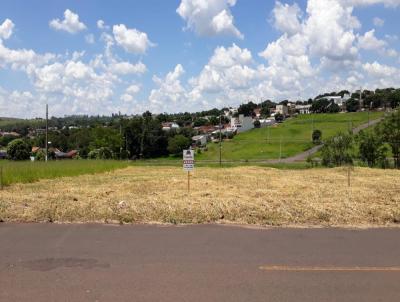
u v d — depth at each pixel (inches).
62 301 202.4
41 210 419.8
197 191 600.4
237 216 409.1
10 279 233.3
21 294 211.2
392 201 478.6
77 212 414.9
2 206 438.3
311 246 309.0
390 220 403.5
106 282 228.8
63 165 1222.9
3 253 287.1
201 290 217.5
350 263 267.0
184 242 318.3
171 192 583.2
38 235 340.8
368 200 482.9
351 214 412.2
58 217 405.7
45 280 231.8
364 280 235.3
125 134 3782.0
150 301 202.8
